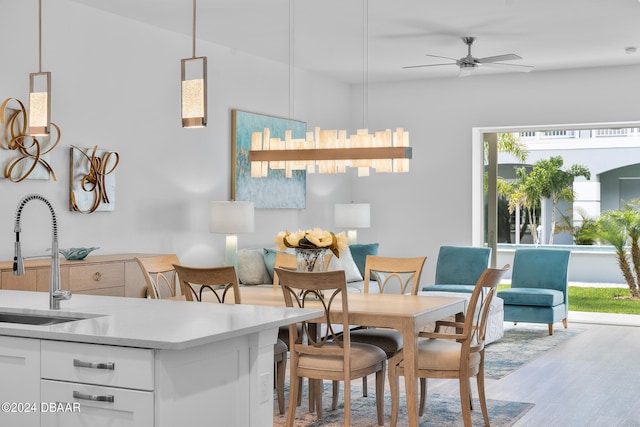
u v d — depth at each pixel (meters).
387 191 10.04
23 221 5.67
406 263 5.74
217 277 4.36
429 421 4.89
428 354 4.50
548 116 9.16
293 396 4.49
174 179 7.15
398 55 8.29
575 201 10.03
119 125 6.51
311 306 4.74
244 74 8.12
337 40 7.57
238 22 6.82
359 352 4.54
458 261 8.80
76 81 6.10
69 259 5.67
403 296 5.23
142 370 2.71
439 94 9.72
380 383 4.75
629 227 9.77
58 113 5.93
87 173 6.17
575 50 7.99
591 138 9.95
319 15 6.60
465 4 6.28
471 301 4.41
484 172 9.89
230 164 7.92
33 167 5.61
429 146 9.78
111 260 5.75
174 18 6.65
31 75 4.01
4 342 3.01
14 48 5.61
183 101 3.66
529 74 9.23
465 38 7.43
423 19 6.75
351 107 10.23
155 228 6.92
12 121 5.54
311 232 4.96
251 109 8.23
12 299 3.90
